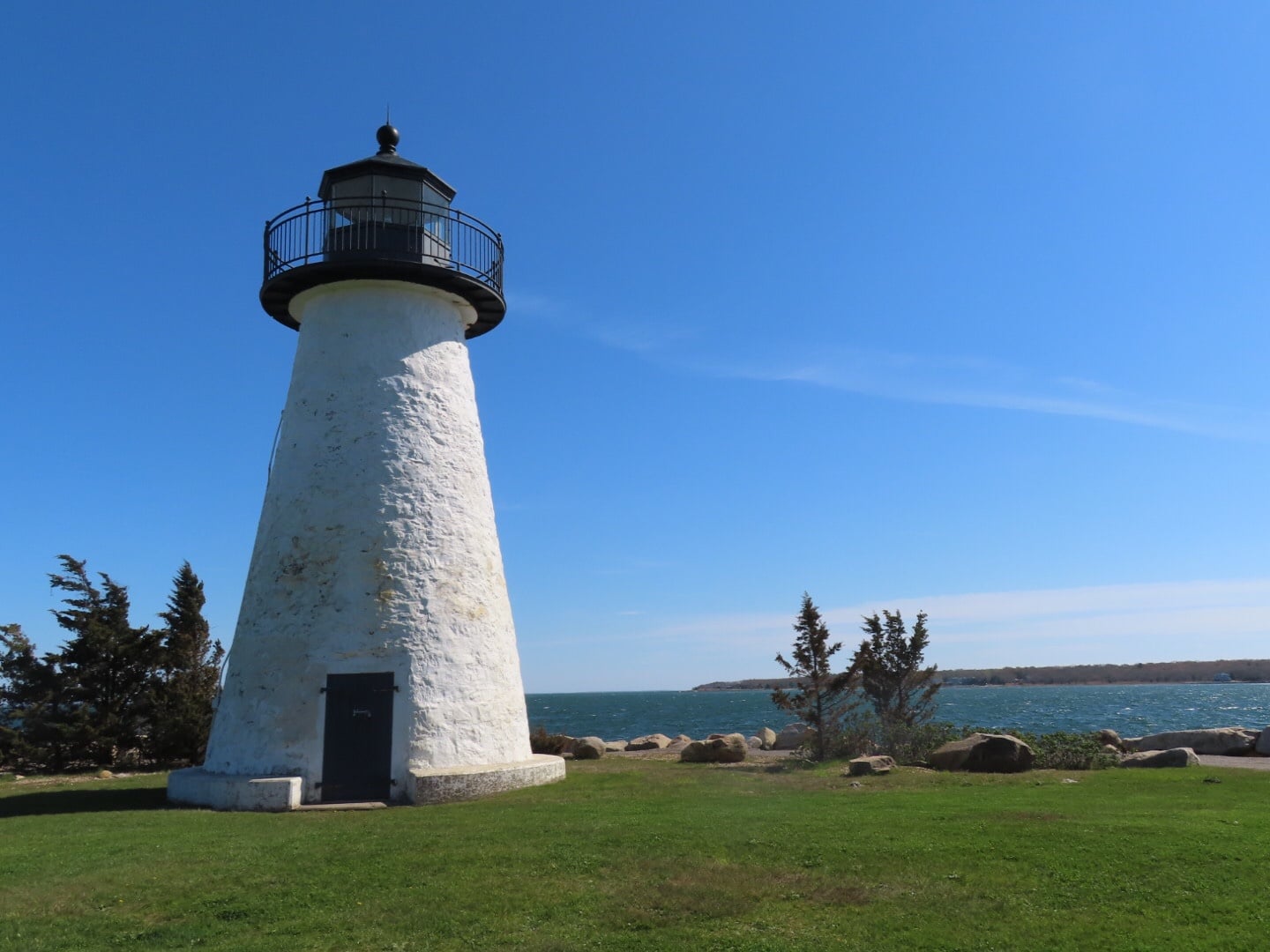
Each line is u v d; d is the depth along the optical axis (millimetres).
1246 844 10086
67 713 23625
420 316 17719
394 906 8734
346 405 16859
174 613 26656
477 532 17594
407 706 15672
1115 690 161500
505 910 8586
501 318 19719
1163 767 18203
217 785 14742
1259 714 71188
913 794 14672
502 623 17703
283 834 11984
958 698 118625
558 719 82375
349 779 15258
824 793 15086
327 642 15672
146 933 8258
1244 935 7508
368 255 17062
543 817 12758
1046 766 18484
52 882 9727
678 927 8086
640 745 30859
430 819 12922
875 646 22109
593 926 8164
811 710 21500
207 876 9820
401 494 16656
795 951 7484
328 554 16141
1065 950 7336
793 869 9656
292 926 8305
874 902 8578
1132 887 8727
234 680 16281
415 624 16094
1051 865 9469
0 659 23719
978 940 7594
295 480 16781
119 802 15852
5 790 18656
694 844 10727
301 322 18422
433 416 17422
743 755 21984
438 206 18141
